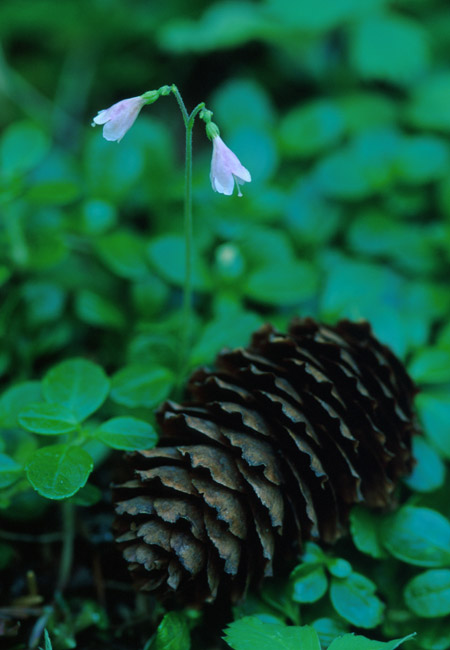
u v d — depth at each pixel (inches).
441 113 17.4
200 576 13.1
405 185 16.8
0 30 19.5
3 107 18.1
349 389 13.4
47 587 13.9
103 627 13.7
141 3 20.6
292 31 18.7
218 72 19.4
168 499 12.9
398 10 20.4
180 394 14.5
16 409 13.9
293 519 13.2
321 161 16.9
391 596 13.6
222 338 14.5
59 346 15.3
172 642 13.1
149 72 19.5
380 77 18.2
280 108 19.0
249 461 12.9
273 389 13.4
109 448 14.4
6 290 15.8
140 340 14.9
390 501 13.6
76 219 15.8
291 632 12.8
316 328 13.7
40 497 14.0
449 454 14.0
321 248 16.6
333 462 13.3
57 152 17.6
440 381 14.8
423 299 15.7
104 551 14.0
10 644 13.5
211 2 20.9
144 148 16.7
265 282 15.4
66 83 19.2
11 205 15.8
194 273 15.4
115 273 16.1
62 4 20.0
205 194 16.5
